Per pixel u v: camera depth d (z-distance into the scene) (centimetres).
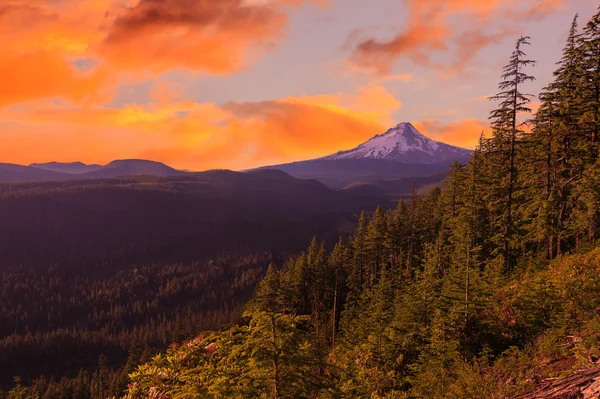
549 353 1074
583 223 2341
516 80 2598
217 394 761
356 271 5944
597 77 2467
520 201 3002
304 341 820
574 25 2570
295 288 6331
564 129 2600
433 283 2133
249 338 816
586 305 1327
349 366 1809
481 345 1505
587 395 749
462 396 1118
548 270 2069
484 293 1778
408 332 1917
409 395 1476
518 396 940
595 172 2281
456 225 3509
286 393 770
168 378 937
